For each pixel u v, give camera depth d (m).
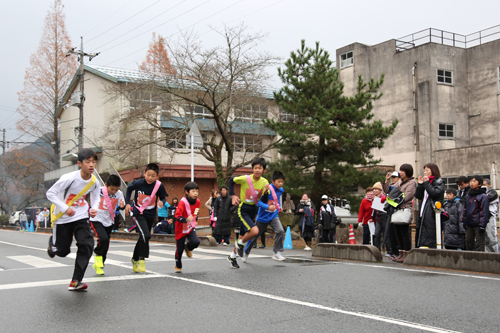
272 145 20.64
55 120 41.94
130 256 10.26
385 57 33.66
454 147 31.69
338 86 19.55
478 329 4.14
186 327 4.19
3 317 4.54
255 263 8.77
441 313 4.72
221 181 20.95
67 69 40.81
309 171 20.25
